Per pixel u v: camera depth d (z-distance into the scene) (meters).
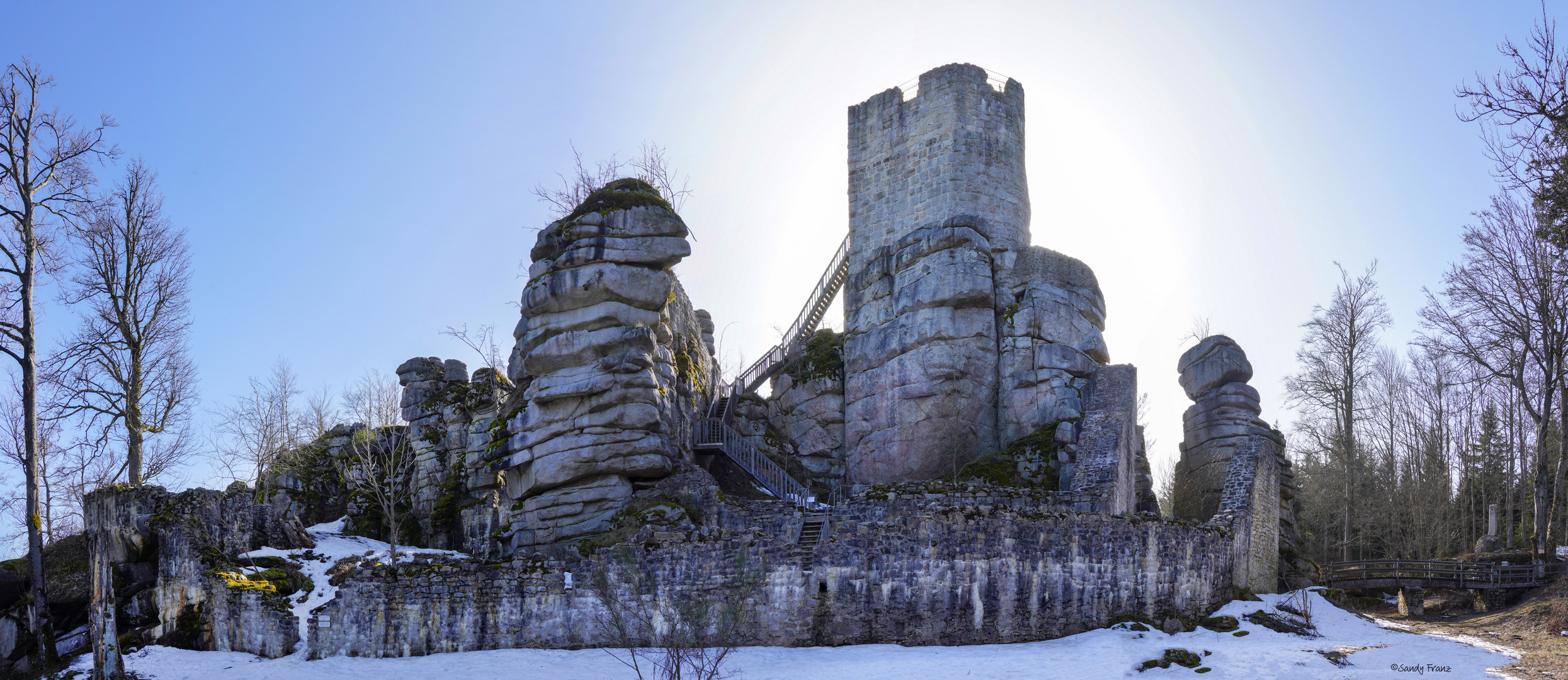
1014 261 39.97
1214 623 26.55
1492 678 20.86
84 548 29.02
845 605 24.70
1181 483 39.69
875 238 43.25
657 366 34.78
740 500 31.28
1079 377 37.25
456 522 35.28
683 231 34.91
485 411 36.81
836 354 41.97
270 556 28.48
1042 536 25.66
